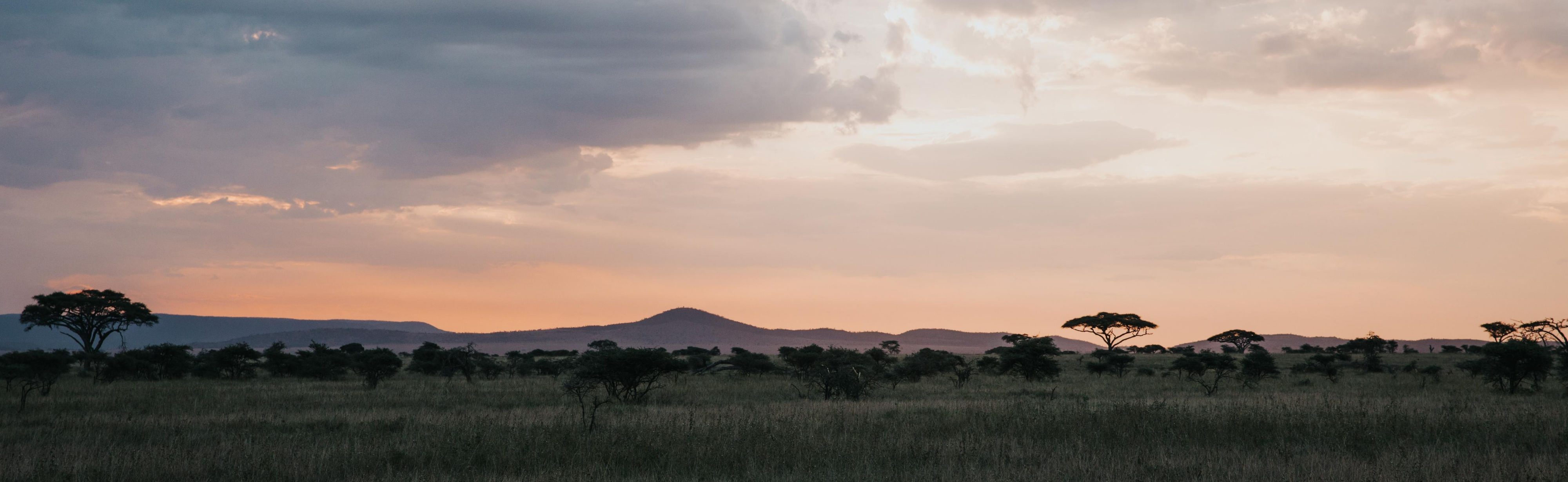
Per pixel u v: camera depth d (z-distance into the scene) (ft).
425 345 200.23
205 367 167.73
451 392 112.47
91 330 279.08
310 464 40.96
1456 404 71.15
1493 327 298.76
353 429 57.67
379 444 47.03
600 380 101.71
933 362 173.88
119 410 80.64
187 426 60.59
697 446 45.39
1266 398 82.84
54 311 267.59
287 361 182.70
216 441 51.96
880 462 41.81
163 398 99.71
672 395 107.76
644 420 59.72
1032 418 56.85
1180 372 173.47
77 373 184.96
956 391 120.16
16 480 38.47
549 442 46.96
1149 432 50.29
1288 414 55.31
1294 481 35.81
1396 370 192.95
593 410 57.82
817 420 58.75
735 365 178.70
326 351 198.90
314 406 87.56
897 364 175.01
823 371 107.86
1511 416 57.31
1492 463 38.42
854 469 39.86
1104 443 47.93
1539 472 37.09
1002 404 75.56
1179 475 37.65
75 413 76.13
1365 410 58.90
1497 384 122.62
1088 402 80.64
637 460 42.96
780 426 52.90
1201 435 49.55
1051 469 38.81
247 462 41.42
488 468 41.55
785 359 205.98
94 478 38.24
